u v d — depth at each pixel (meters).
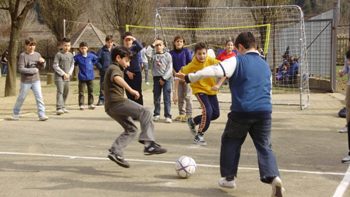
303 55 14.54
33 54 11.77
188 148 8.63
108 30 39.88
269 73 5.86
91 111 13.55
